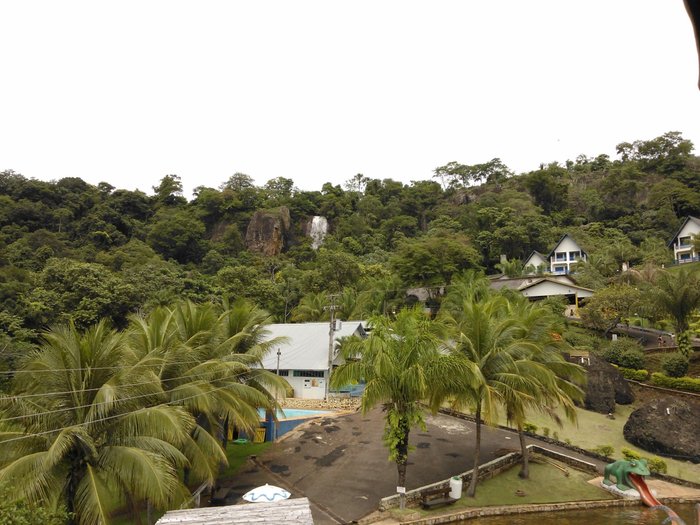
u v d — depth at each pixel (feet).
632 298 131.64
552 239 272.10
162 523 28.02
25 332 115.85
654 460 81.71
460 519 62.28
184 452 52.34
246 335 74.90
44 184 284.00
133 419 46.32
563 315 151.64
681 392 103.19
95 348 48.26
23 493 37.58
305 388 123.65
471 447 85.20
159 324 67.62
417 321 67.92
